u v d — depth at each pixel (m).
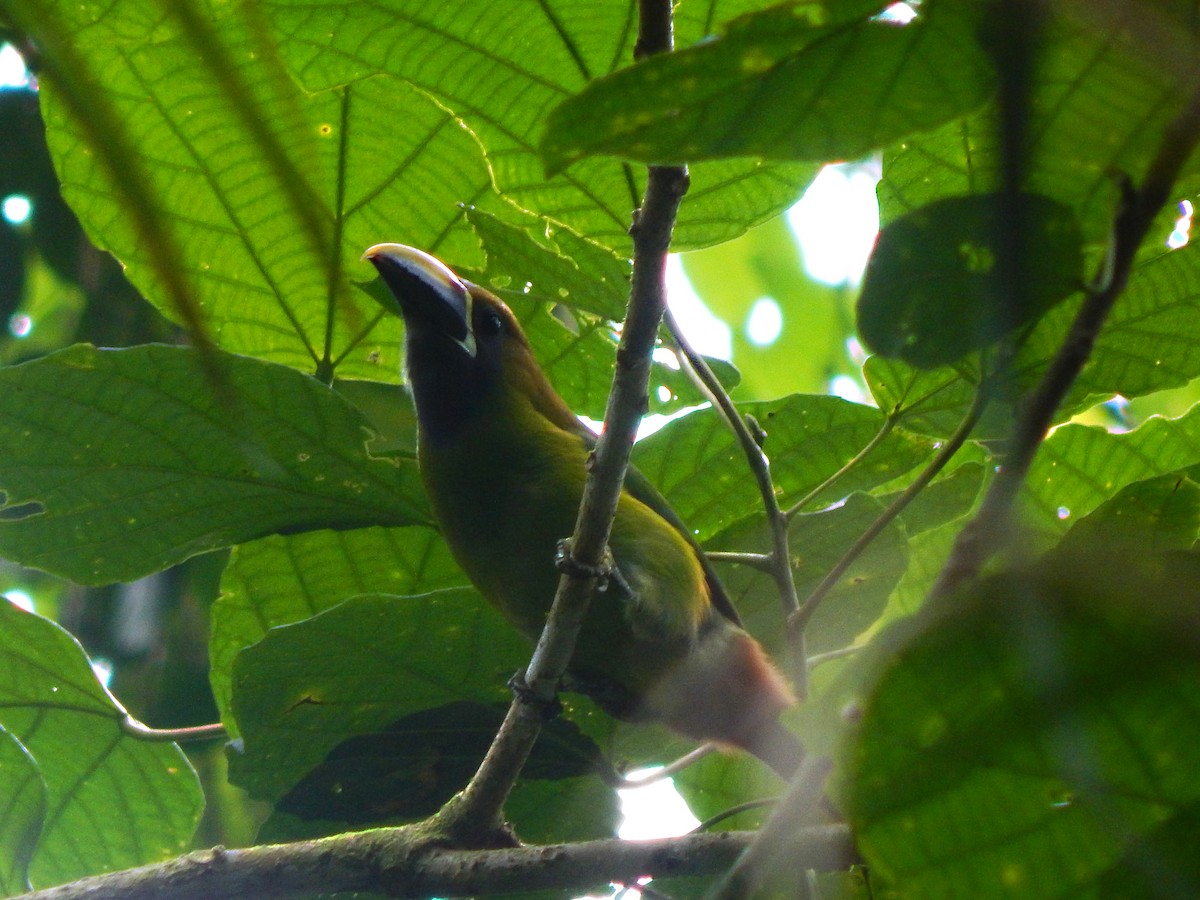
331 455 7.66
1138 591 3.60
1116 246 3.54
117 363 7.16
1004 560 3.87
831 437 8.13
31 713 8.12
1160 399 15.22
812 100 3.49
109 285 14.00
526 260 7.23
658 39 4.07
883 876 4.25
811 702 4.79
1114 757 3.94
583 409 9.20
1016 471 3.70
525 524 8.35
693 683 8.37
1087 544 6.46
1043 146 3.58
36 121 13.80
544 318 8.77
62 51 2.41
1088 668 3.76
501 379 8.78
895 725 4.04
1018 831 4.16
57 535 8.05
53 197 13.96
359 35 7.31
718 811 8.80
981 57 3.34
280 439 7.54
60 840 8.69
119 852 8.74
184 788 8.48
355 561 8.61
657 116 3.51
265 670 7.25
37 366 7.15
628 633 8.12
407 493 7.96
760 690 8.38
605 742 8.39
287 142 7.80
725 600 8.59
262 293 8.58
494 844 6.86
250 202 8.15
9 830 8.23
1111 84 3.36
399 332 8.88
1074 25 2.94
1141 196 3.50
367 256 8.48
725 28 3.31
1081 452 8.02
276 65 2.47
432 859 6.71
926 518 7.90
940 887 4.22
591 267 7.05
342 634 7.11
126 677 13.15
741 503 8.64
